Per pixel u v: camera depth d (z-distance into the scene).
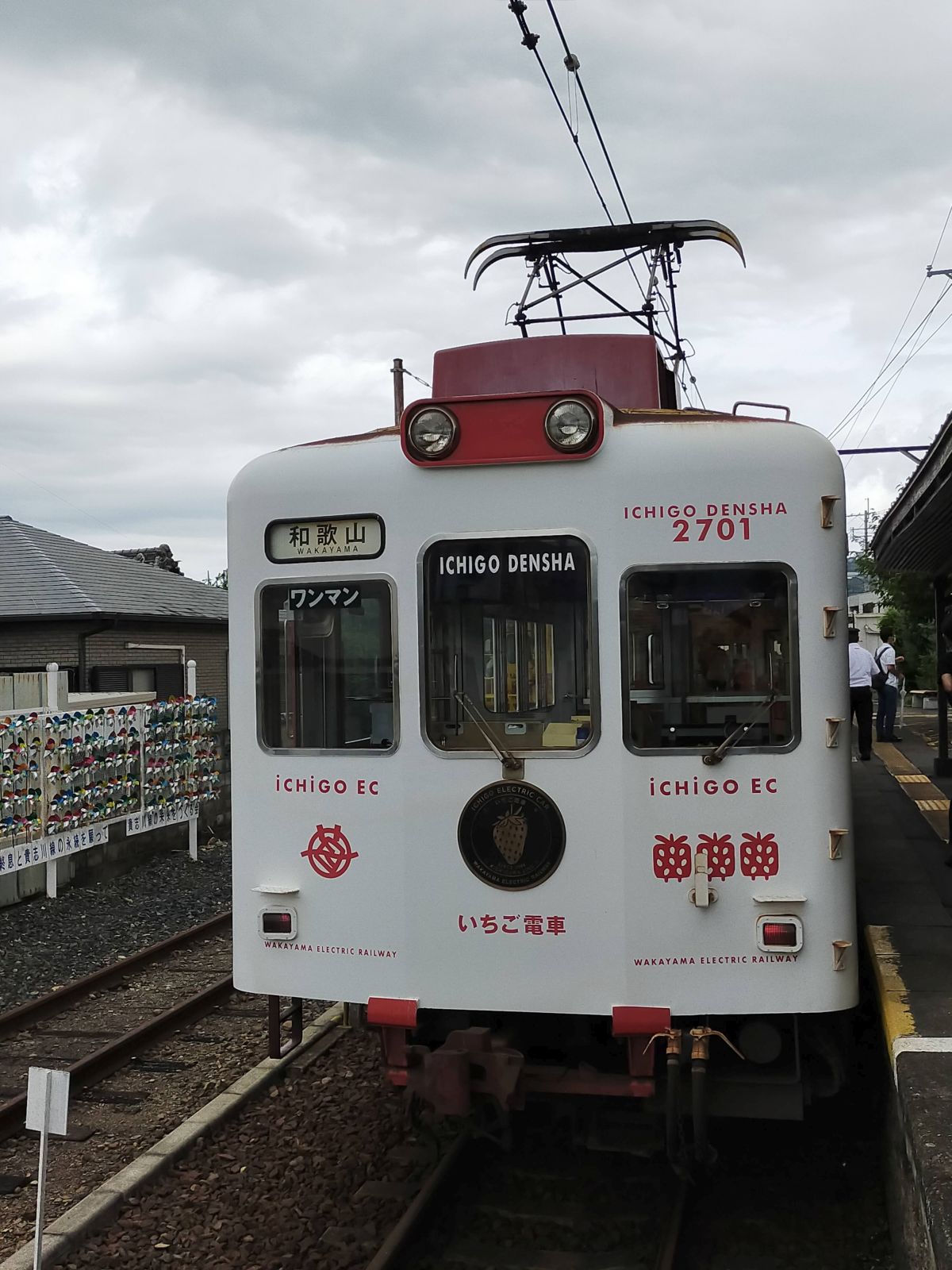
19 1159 4.99
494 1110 4.68
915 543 9.76
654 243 6.20
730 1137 5.05
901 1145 3.75
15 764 9.98
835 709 3.95
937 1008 4.40
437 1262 4.06
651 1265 4.00
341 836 4.23
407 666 4.14
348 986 4.23
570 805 4.01
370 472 4.21
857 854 7.58
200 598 23.62
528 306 6.37
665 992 3.96
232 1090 5.51
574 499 4.02
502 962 4.07
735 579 3.97
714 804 3.95
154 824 12.15
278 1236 4.24
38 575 20.31
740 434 3.99
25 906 10.05
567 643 4.03
